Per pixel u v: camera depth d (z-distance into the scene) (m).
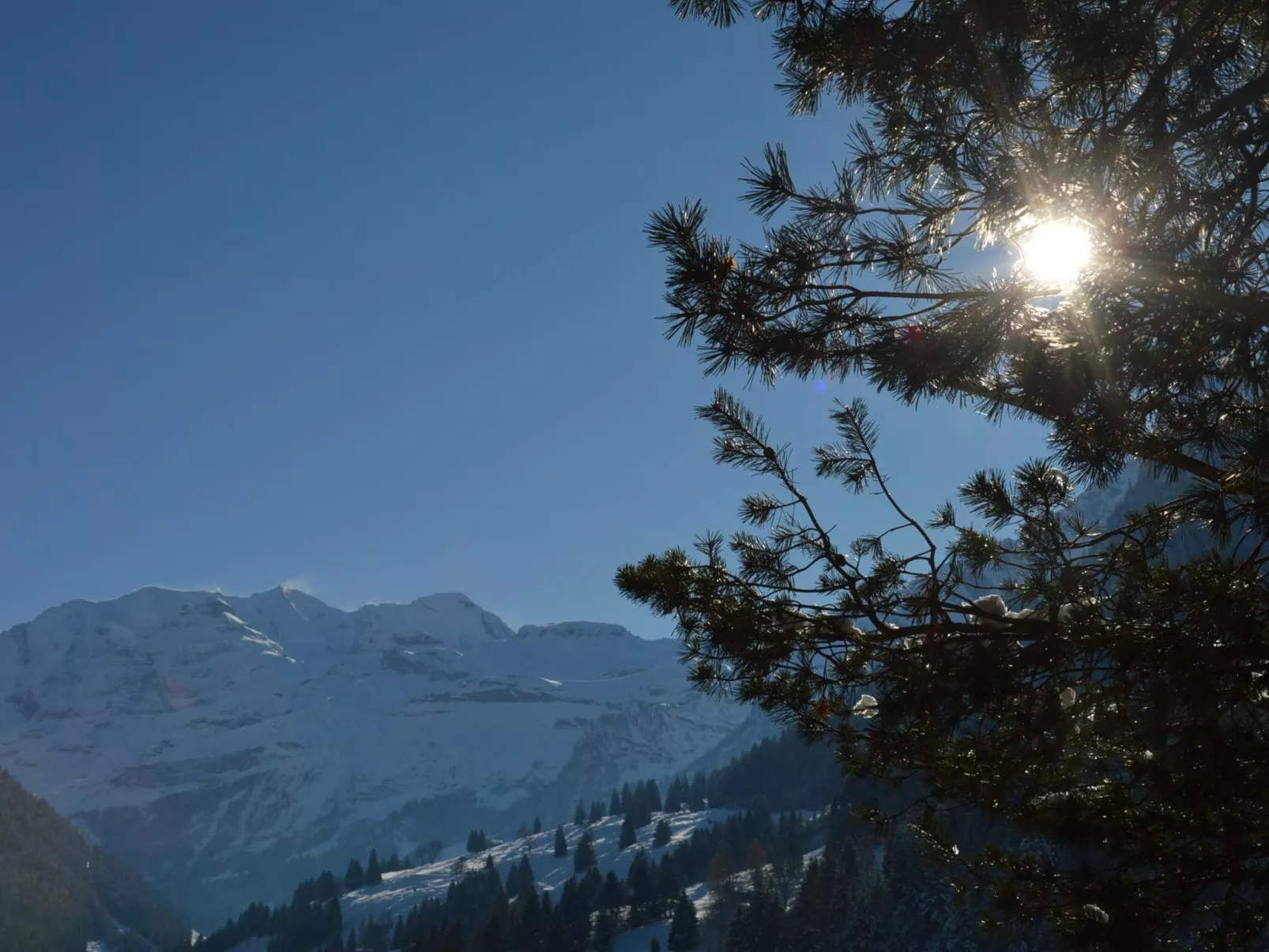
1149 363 4.88
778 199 5.20
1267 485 4.92
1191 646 4.80
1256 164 4.79
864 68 4.91
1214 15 4.71
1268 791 5.24
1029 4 4.61
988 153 5.00
